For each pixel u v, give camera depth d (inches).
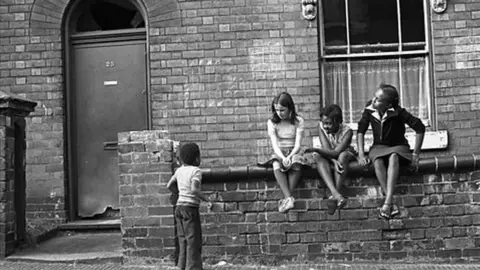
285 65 329.4
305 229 259.6
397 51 339.3
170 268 251.3
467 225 259.1
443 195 259.6
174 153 266.1
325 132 260.1
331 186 248.1
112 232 329.1
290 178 253.6
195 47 331.9
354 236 259.0
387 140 255.0
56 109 335.0
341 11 342.6
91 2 348.5
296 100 328.2
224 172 259.3
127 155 260.2
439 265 253.4
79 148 346.0
